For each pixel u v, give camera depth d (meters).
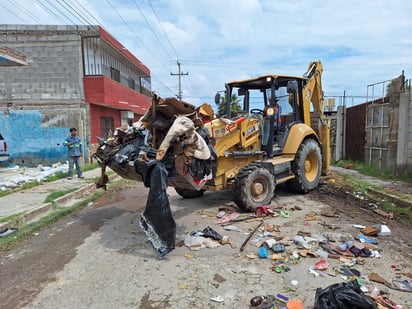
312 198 7.12
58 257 4.34
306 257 4.05
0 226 5.30
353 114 12.10
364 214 5.84
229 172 6.19
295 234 4.85
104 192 8.45
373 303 2.63
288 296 3.19
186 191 7.18
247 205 5.85
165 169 4.39
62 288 3.51
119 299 3.25
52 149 13.98
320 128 8.60
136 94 20.22
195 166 4.82
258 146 6.87
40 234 5.30
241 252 4.27
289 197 7.21
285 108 7.48
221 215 5.83
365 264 3.85
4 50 8.95
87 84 13.95
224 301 3.15
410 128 8.57
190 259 4.11
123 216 6.19
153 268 3.90
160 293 3.34
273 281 3.50
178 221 5.64
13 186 8.53
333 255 4.06
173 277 3.66
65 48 13.70
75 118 13.88
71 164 10.08
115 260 4.17
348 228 5.08
